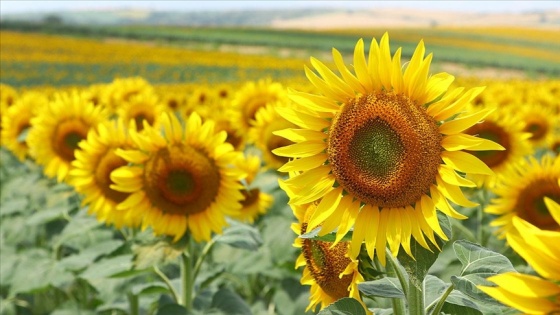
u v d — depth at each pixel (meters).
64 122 1.94
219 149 1.29
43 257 1.74
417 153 0.66
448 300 0.70
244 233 1.32
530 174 1.47
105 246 1.54
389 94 0.69
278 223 1.72
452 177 0.65
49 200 1.98
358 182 0.67
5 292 2.03
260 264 1.65
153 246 1.23
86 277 1.24
